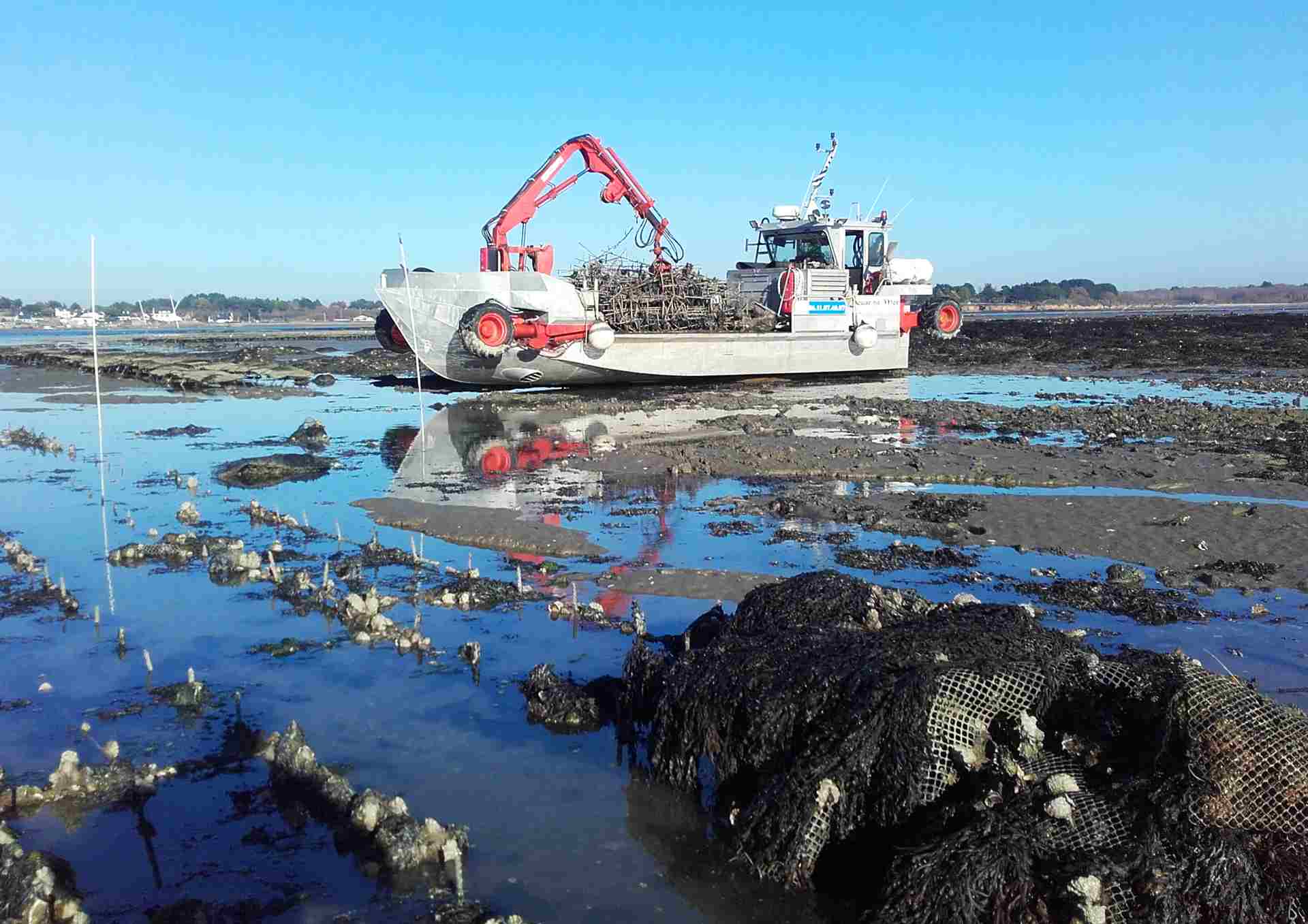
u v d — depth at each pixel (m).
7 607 9.91
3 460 19.16
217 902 5.14
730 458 17.08
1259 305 178.12
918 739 5.35
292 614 9.68
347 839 5.75
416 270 28.00
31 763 6.69
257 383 36.56
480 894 5.17
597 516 13.22
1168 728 5.10
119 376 40.06
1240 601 9.34
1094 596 9.41
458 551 11.78
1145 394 28.09
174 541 12.14
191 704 7.59
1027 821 4.80
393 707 7.52
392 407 28.19
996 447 17.75
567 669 8.15
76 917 4.94
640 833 5.78
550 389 29.16
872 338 30.77
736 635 7.20
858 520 12.74
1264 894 4.46
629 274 28.41
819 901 5.12
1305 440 17.97
